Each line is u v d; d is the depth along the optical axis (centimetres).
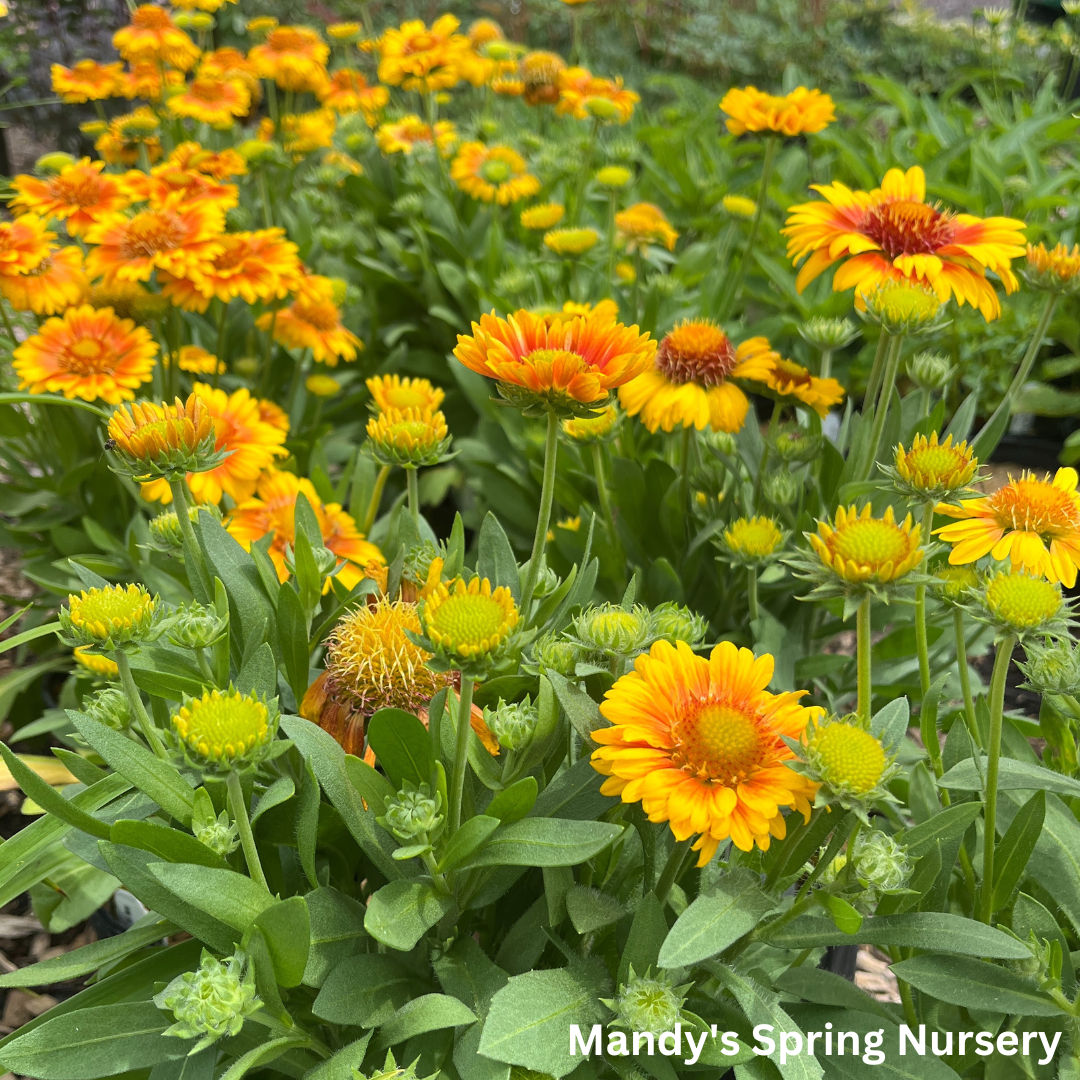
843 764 35
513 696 47
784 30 266
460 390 117
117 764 38
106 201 85
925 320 57
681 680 38
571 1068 35
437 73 120
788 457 66
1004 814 48
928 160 153
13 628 91
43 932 74
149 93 114
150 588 69
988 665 96
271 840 44
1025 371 65
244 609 46
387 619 45
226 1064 43
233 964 35
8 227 77
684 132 161
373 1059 39
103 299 81
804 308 119
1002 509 44
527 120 182
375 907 37
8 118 167
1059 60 214
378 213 130
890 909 43
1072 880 45
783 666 66
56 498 91
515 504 94
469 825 37
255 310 103
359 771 38
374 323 115
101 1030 38
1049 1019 44
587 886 42
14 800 84
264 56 124
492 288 108
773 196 136
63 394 77
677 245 150
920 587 47
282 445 90
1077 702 47
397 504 67
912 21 274
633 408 67
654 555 77
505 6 258
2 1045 37
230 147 139
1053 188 128
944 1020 47
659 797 35
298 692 48
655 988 36
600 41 255
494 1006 36
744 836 34
